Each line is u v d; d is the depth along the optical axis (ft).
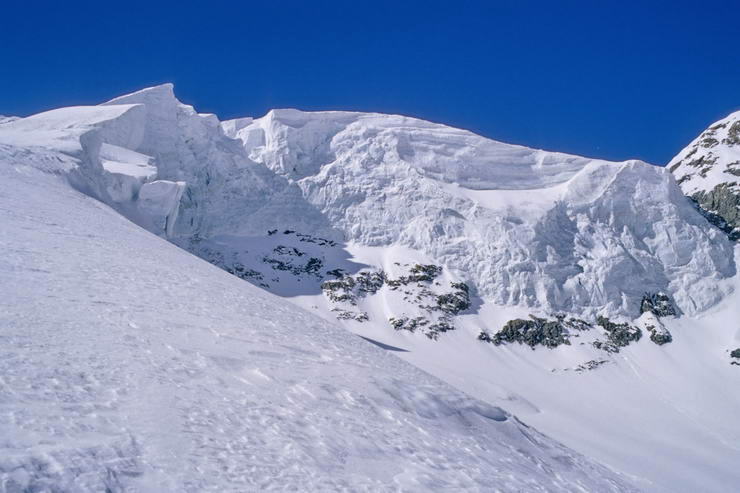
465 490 38.70
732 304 295.69
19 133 196.65
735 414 225.35
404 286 292.61
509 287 297.33
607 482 65.98
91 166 195.93
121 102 326.65
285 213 339.98
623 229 326.24
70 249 66.69
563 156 368.89
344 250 325.01
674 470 158.20
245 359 47.55
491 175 357.61
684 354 268.21
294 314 86.38
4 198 85.46
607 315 290.15
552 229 319.47
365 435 41.37
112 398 31.30
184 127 344.49
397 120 383.04
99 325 42.68
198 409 34.01
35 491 21.38
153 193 237.25
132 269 68.33
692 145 441.27
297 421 38.55
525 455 59.93
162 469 26.13
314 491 29.55
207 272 94.53
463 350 258.16
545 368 255.91
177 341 45.65
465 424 59.26
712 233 325.83
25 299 42.70
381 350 91.45
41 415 26.76
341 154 362.33
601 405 224.12
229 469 28.45
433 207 329.31
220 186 339.16
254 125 399.85
